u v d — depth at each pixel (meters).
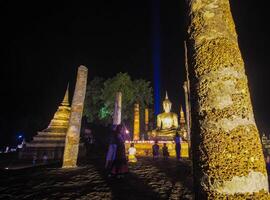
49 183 7.02
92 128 36.88
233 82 1.88
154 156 17.77
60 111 22.11
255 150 1.70
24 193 5.87
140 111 35.12
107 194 5.77
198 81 2.02
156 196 5.63
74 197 5.51
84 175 8.27
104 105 34.78
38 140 19.47
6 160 18.70
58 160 18.36
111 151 8.73
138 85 35.69
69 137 10.59
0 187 6.51
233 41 2.07
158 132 27.33
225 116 1.78
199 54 2.07
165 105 30.77
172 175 8.49
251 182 1.58
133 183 7.05
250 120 1.82
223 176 1.62
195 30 2.18
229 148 1.68
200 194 1.76
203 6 2.18
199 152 1.84
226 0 2.25
